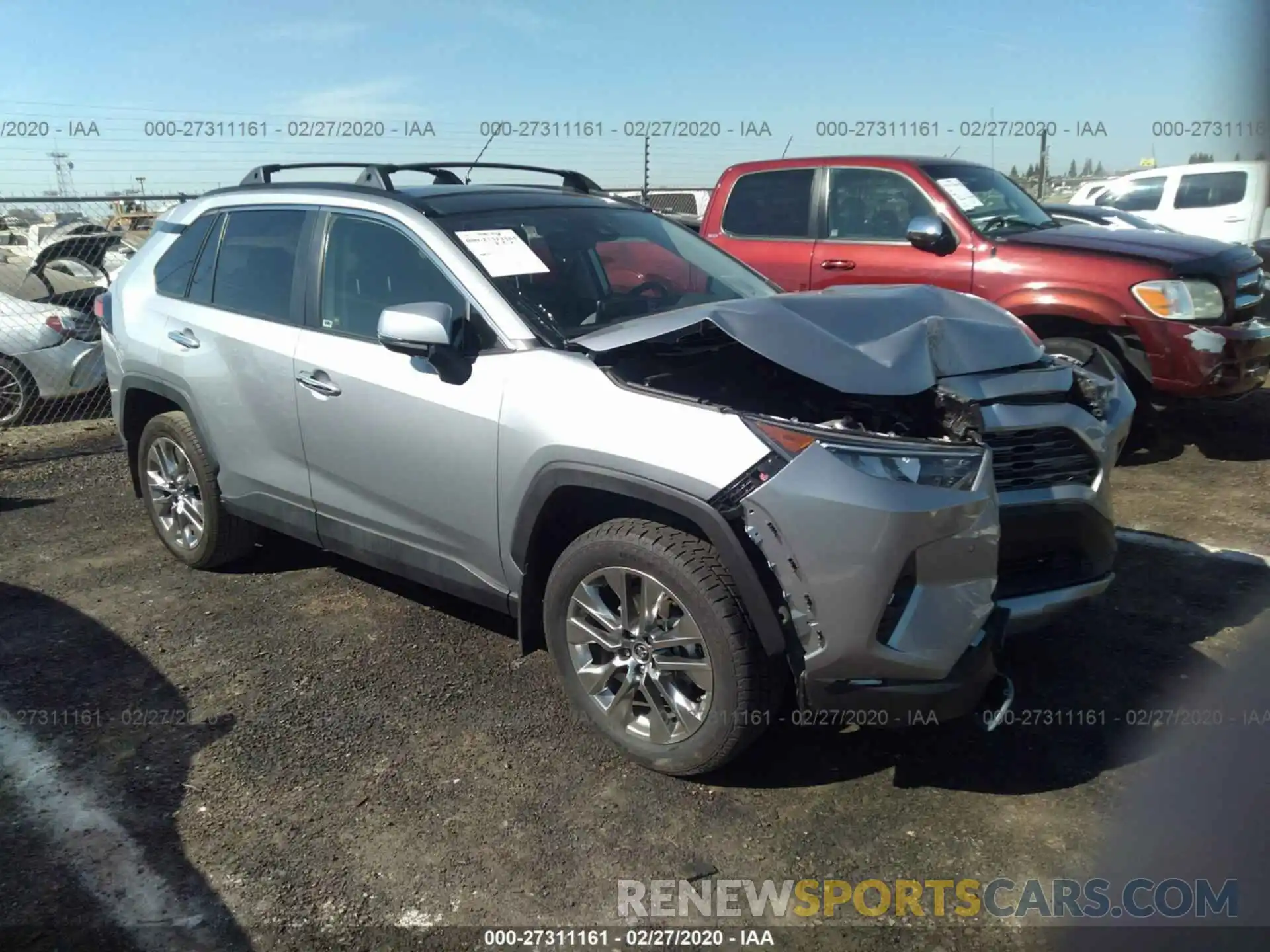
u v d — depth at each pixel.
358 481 3.82
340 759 3.28
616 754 3.28
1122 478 6.14
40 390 8.12
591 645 3.28
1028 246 6.26
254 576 4.82
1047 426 3.32
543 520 3.28
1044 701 3.57
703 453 2.83
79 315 8.27
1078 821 2.92
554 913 2.60
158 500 4.93
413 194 3.92
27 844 2.87
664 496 2.89
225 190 4.73
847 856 2.79
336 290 3.94
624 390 3.07
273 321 4.12
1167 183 13.69
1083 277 6.02
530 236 3.84
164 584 4.75
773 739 3.36
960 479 2.81
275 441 4.12
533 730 3.43
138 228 11.57
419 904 2.63
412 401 3.53
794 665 2.83
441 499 3.54
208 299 4.46
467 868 2.76
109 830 2.93
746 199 7.59
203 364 4.35
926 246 6.42
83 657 4.02
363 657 3.98
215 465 4.52
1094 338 6.18
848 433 2.79
